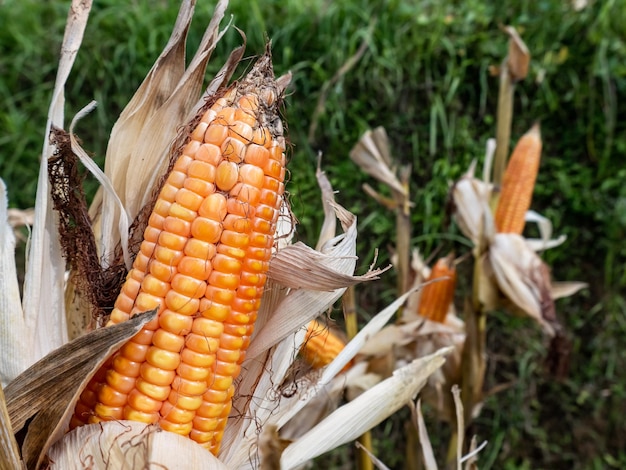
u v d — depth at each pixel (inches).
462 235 32.2
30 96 33.7
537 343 32.3
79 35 11.6
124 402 9.9
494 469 32.3
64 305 12.0
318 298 11.7
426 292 21.5
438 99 31.5
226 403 10.7
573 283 24.9
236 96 10.2
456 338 22.7
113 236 11.8
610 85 31.8
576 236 33.1
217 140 9.8
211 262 9.8
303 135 31.1
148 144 11.5
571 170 32.9
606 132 32.0
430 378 22.5
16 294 10.8
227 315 10.1
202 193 9.7
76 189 11.8
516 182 23.4
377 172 22.3
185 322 9.8
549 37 32.7
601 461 32.4
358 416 13.0
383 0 32.1
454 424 22.8
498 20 32.8
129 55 32.5
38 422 9.7
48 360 9.6
